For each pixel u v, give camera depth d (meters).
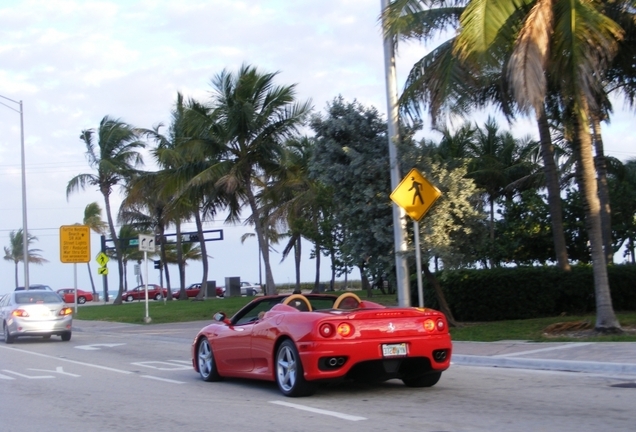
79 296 66.25
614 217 32.94
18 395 10.99
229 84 30.23
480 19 13.78
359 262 18.69
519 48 13.55
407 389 10.30
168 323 27.66
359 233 18.47
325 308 11.05
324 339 9.10
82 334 25.36
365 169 17.92
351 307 10.74
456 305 20.30
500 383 10.70
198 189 32.41
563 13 14.02
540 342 14.80
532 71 13.41
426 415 8.35
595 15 13.84
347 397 9.73
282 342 9.84
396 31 15.49
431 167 17.48
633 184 34.44
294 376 9.56
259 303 11.45
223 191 34.50
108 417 8.95
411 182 15.18
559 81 15.43
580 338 14.93
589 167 15.87
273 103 30.25
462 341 15.88
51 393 11.12
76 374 13.54
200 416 8.80
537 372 11.74
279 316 10.02
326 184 18.62
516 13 15.12
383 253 18.36
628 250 34.66
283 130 30.73
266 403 9.49
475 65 14.39
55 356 17.36
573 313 20.44
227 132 30.31
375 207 17.98
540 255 32.56
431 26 16.97
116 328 26.61
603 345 13.52
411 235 17.70
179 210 37.19
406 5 15.52
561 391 9.76
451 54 15.73
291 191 35.78
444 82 15.77
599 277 15.65
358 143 18.47
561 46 14.14
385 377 9.56
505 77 17.09
